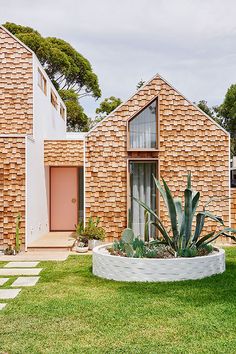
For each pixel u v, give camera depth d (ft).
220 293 22.56
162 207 41.73
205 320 18.07
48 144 48.57
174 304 20.52
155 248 29.55
